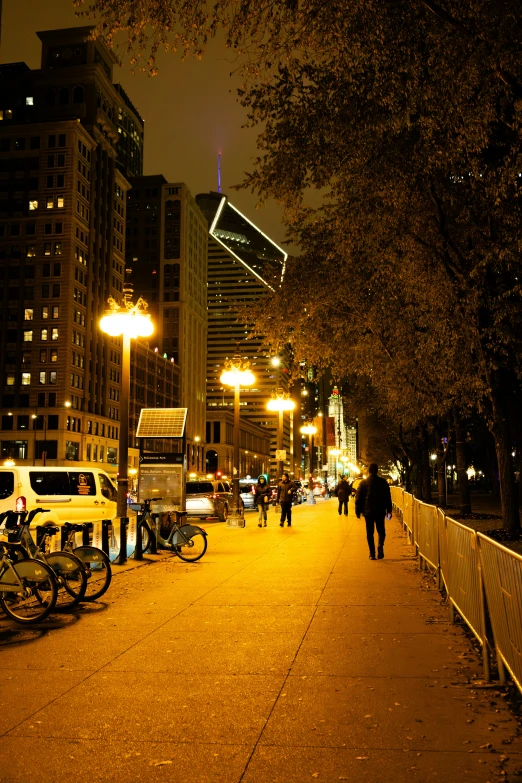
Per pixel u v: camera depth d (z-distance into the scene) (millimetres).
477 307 15281
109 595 10352
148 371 126562
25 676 6145
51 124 100688
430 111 11148
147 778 4039
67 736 4703
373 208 15375
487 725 4754
